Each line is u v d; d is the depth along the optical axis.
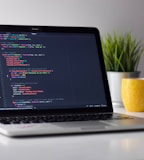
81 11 1.75
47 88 1.22
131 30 1.82
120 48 1.57
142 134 1.01
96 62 1.30
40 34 1.26
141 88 1.38
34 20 1.71
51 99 1.22
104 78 1.29
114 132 1.03
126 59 1.56
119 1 1.79
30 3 1.71
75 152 0.82
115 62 1.54
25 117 1.15
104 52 1.58
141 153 0.82
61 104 1.22
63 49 1.27
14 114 1.17
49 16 1.73
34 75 1.22
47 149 0.84
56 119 1.12
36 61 1.23
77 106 1.24
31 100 1.20
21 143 0.89
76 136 0.97
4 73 1.19
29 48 1.24
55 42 1.27
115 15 1.79
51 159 0.76
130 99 1.39
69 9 1.74
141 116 1.29
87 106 1.25
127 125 1.04
